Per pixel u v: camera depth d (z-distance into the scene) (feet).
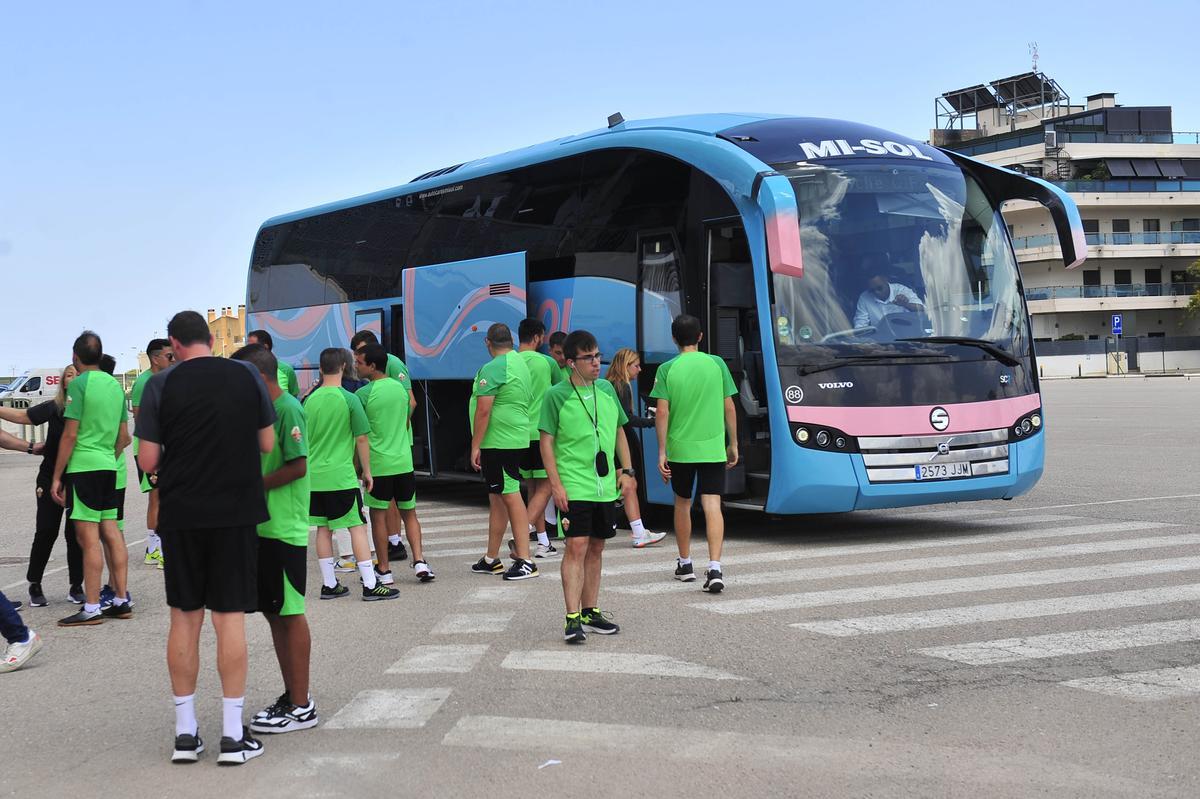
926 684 20.38
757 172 35.65
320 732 18.72
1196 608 25.89
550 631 25.64
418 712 19.58
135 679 23.11
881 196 38.34
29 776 17.19
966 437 37.11
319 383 31.09
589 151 44.96
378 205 58.49
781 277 36.96
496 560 34.24
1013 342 38.75
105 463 28.99
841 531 40.81
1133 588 28.25
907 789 15.25
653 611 27.37
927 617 25.80
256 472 17.87
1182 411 106.22
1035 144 258.37
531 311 47.24
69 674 23.71
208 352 18.19
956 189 39.68
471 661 23.07
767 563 34.06
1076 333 252.01
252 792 16.10
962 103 298.15
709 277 38.81
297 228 65.67
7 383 198.29
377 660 23.62
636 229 42.09
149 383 17.87
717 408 29.84
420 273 53.52
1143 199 248.93
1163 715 18.15
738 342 38.01
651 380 41.22
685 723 18.45
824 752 16.85
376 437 31.94
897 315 37.40
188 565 17.57
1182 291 253.44
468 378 50.08
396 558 37.93
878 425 36.37
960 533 38.99
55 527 31.83
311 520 31.17
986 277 39.11
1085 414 107.65
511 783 15.93
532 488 38.19
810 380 36.47
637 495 42.22
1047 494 49.67
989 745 16.97
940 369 37.19
